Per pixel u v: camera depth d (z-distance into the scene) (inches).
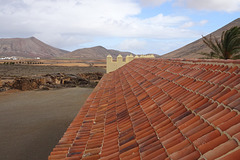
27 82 1325.0
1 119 710.5
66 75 1701.5
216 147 98.1
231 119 113.3
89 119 264.7
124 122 213.0
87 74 2108.8
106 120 244.4
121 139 178.5
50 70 2864.2
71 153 185.5
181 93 199.3
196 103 162.2
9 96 1114.7
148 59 525.0
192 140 117.6
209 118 127.2
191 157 105.3
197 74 220.8
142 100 243.9
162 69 337.4
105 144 184.7
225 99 138.6
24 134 567.5
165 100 206.1
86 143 200.7
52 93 1217.4
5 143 504.1
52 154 191.5
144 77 352.5
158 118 177.9
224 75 177.0
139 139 159.9
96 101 345.1
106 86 456.4
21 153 450.6
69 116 754.2
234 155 88.8
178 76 253.6
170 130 146.9
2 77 1721.2
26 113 791.1
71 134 232.1
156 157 124.8
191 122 139.3
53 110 840.9
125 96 301.0
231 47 627.2
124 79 443.8
